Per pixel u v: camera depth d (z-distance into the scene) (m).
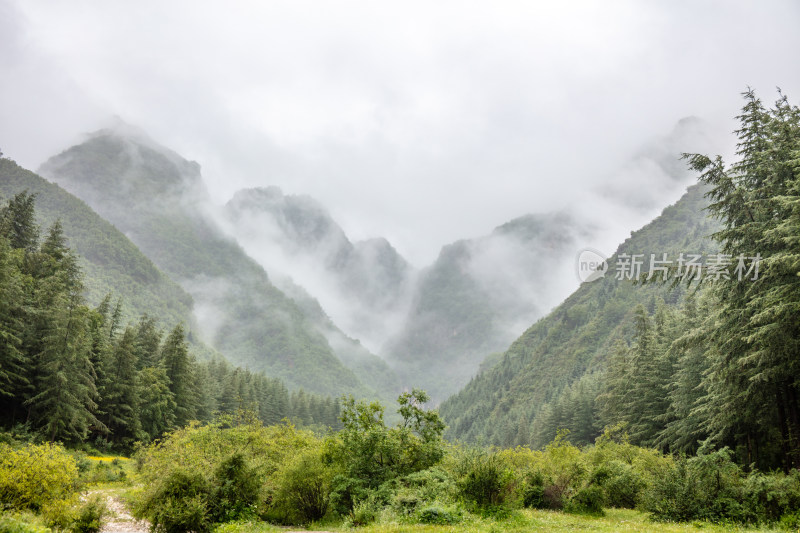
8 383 35.59
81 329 39.00
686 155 19.92
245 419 24.52
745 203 17.78
